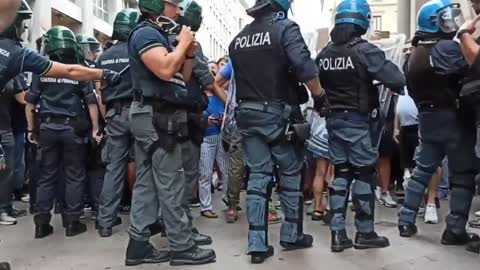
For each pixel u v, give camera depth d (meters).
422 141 4.77
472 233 4.69
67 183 5.24
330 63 4.42
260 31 4.12
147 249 4.23
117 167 5.21
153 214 4.24
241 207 6.64
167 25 4.08
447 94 4.46
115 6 24.08
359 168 4.45
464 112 4.45
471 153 4.47
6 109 5.68
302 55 3.98
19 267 4.20
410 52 5.04
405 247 4.54
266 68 4.09
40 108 5.14
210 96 6.04
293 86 4.22
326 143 5.55
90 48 6.32
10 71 3.48
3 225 5.79
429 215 5.45
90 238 5.12
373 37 5.75
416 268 3.96
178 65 3.83
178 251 4.15
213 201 7.20
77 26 19.66
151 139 3.98
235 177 5.74
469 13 4.75
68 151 5.17
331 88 4.47
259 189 4.21
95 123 5.46
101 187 5.81
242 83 4.22
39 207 5.20
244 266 4.09
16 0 3.15
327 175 5.76
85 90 5.31
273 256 4.34
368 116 4.39
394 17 24.16
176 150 4.04
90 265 4.22
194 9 4.63
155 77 3.94
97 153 5.71
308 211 6.13
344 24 4.38
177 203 4.09
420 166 4.86
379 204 6.58
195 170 4.45
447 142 4.52
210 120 5.96
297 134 4.21
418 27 4.63
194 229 4.81
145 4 4.01
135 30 3.99
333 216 4.50
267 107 4.10
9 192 5.88
